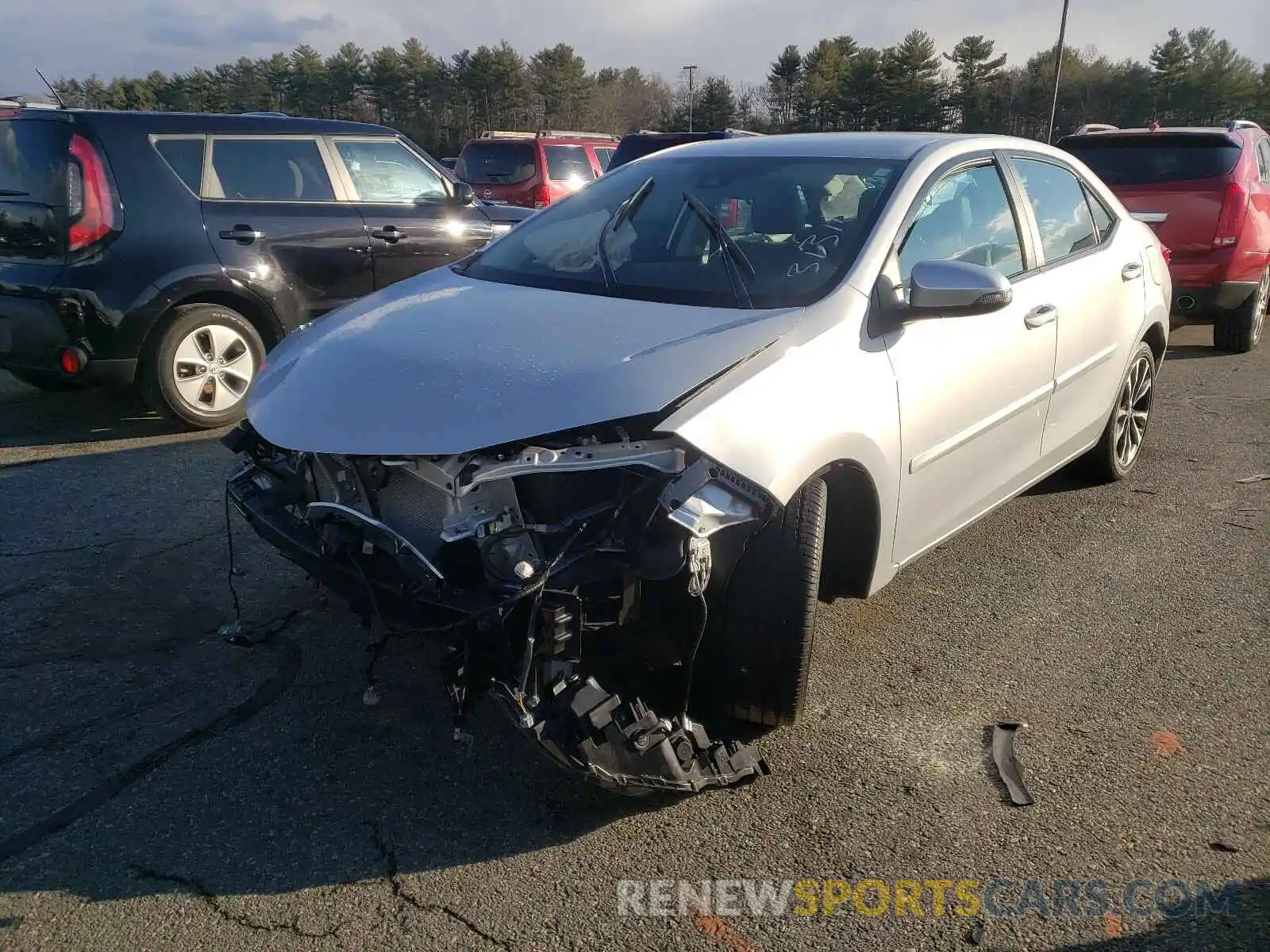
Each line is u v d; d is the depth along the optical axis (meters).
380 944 2.35
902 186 3.66
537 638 2.55
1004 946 2.38
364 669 3.52
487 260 4.00
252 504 3.28
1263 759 3.10
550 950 2.35
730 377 2.79
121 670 3.49
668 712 3.03
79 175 5.79
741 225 3.64
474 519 2.65
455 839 2.71
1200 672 3.61
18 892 2.49
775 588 2.88
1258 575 4.41
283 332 6.68
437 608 2.65
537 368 2.79
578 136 16.56
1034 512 5.16
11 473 5.45
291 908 2.46
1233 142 8.56
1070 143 9.15
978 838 2.74
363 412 2.80
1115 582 4.34
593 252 3.72
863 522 3.28
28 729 3.14
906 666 3.64
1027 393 4.12
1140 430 5.68
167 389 6.14
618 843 2.71
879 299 3.33
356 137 7.18
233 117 6.59
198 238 6.22
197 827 2.73
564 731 2.54
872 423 3.13
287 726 3.19
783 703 3.03
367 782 2.93
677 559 2.58
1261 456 6.09
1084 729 3.25
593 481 2.70
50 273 5.81
